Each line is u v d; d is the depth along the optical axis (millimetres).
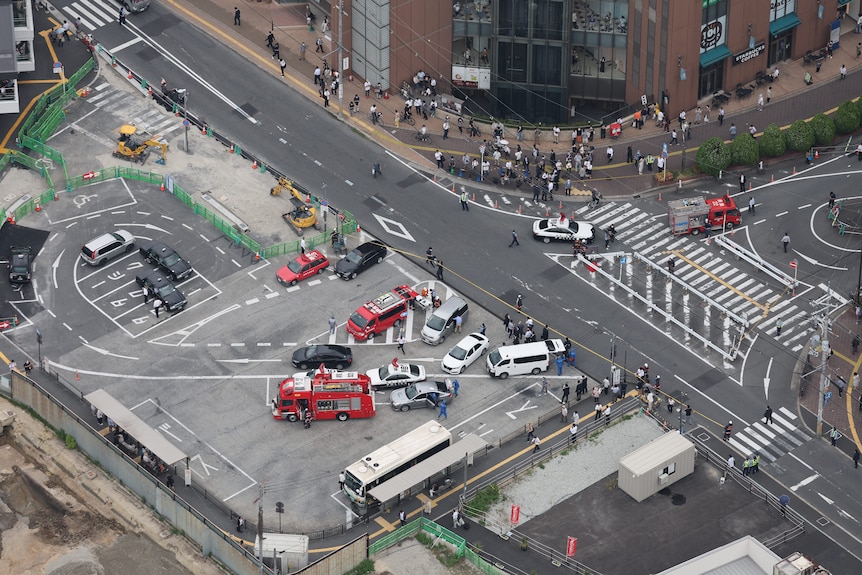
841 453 198500
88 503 194125
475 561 185375
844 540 188375
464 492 191625
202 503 191375
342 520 189500
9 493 196000
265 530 187750
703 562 177250
